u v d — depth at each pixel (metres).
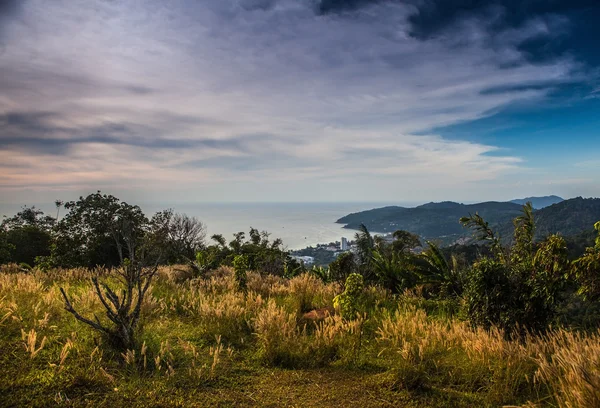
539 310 5.28
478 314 5.64
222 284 9.03
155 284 8.49
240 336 5.08
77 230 17.42
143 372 3.58
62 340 4.11
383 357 4.55
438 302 7.86
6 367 3.32
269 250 17.56
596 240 5.04
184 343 4.59
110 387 3.22
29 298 5.64
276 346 4.44
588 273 4.82
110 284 7.62
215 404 3.16
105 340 4.05
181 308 6.52
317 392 3.55
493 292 5.50
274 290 8.71
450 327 5.92
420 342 4.50
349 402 3.37
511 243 6.21
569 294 5.47
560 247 5.10
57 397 2.95
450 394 3.54
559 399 3.13
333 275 10.34
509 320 5.29
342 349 4.58
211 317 5.59
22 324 4.37
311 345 4.56
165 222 18.03
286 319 5.62
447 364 4.08
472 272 5.98
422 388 3.67
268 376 3.87
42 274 8.66
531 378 3.76
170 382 3.43
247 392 3.45
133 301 5.67
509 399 3.37
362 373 4.07
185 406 3.06
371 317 6.44
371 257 10.95
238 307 6.04
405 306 7.18
